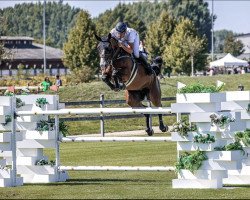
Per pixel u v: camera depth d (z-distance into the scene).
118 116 32.28
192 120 13.49
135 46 15.98
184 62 89.25
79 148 24.50
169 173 16.80
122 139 14.47
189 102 13.51
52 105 15.56
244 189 13.28
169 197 12.31
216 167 13.40
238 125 13.60
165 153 21.92
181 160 13.59
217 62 88.06
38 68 118.75
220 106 13.60
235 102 14.77
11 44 125.81
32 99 15.62
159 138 14.20
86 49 88.94
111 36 15.69
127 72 15.86
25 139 15.55
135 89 16.55
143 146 24.67
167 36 96.50
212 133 13.47
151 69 16.33
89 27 89.88
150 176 16.20
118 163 19.16
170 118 37.91
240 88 34.16
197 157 13.44
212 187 13.40
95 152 22.75
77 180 15.53
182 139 13.59
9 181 14.46
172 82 51.22
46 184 14.78
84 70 63.78
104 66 15.70
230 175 14.48
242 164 14.52
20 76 69.31
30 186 14.41
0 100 14.85
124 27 15.82
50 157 21.33
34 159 15.45
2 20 63.94
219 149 13.43
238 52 150.25
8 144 14.66
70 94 45.94
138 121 37.31
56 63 120.69
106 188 13.73
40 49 125.31
